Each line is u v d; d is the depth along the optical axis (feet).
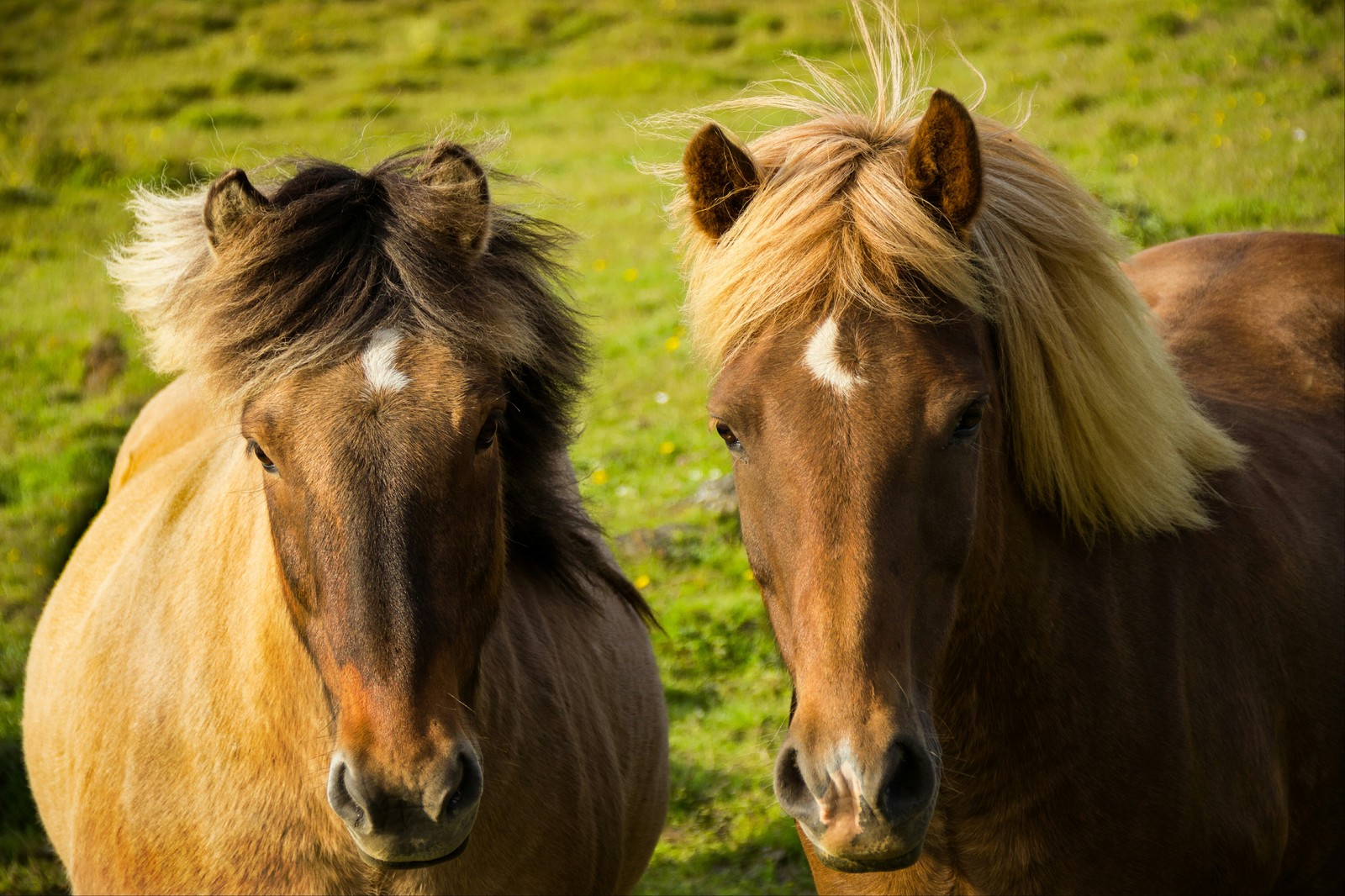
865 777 11.41
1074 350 14.42
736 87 98.12
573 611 19.83
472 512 13.66
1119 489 14.76
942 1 104.99
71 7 140.67
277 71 118.52
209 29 135.95
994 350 14.29
